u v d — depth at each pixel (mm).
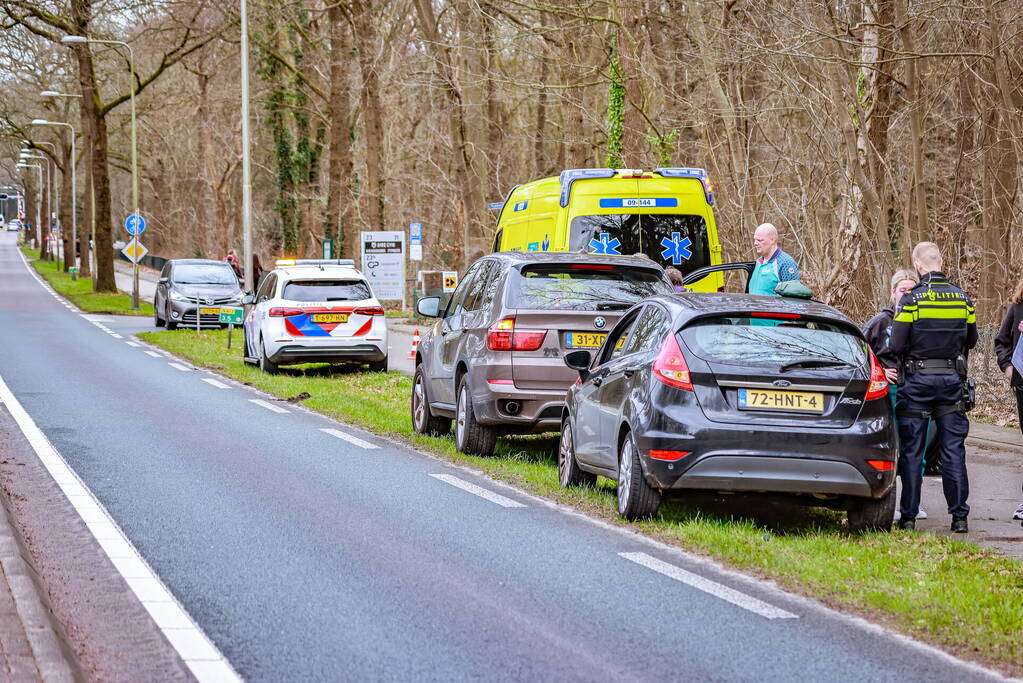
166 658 16312
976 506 29641
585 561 22125
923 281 26859
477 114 111312
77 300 141750
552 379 33406
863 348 25188
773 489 24234
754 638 17344
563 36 96062
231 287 103312
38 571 21188
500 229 60719
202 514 26406
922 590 19750
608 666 16016
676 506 28422
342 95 124938
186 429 41156
